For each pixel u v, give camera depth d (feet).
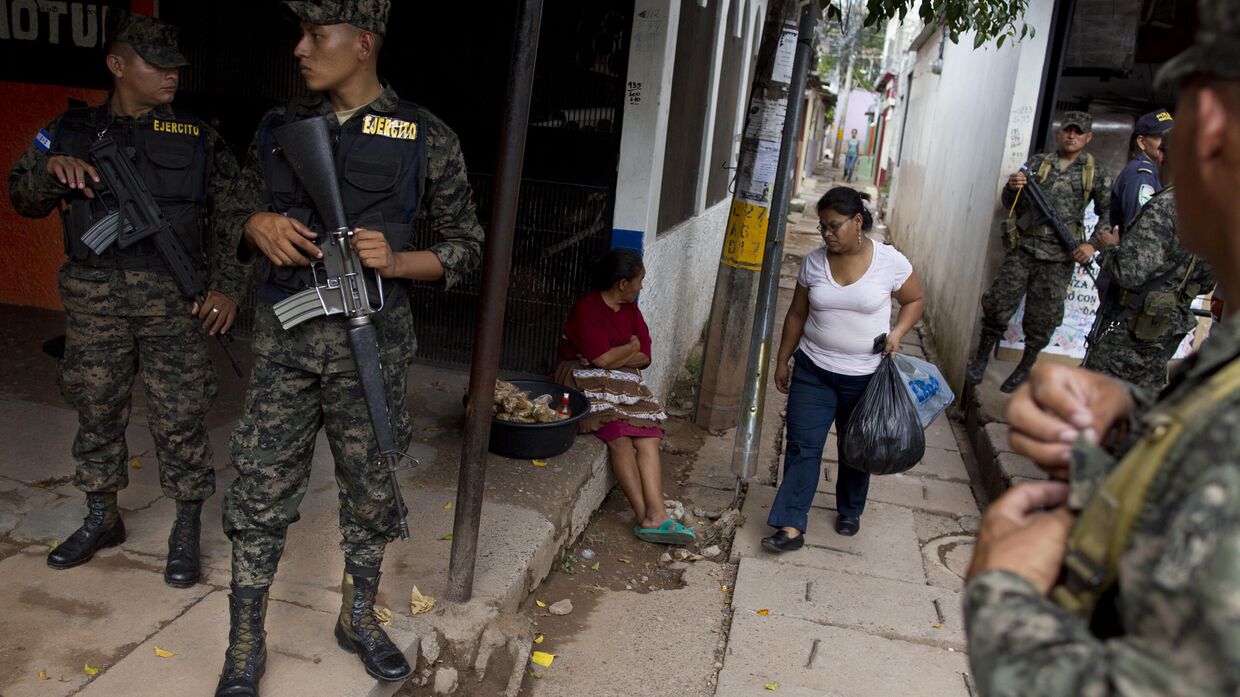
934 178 38.50
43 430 13.92
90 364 10.06
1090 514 3.12
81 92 18.90
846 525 15.87
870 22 15.71
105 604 9.82
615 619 12.96
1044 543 3.27
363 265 8.25
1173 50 25.98
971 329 23.65
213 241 10.00
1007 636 3.04
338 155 8.32
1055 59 22.38
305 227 8.10
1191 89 3.14
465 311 18.90
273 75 18.52
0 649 8.91
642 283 17.61
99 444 10.38
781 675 11.69
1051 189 20.97
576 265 18.33
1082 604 3.16
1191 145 3.12
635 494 15.46
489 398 10.28
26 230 19.74
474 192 18.29
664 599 13.66
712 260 29.27
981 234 24.12
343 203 8.30
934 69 40.88
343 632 9.39
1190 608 2.64
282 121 8.56
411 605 10.50
